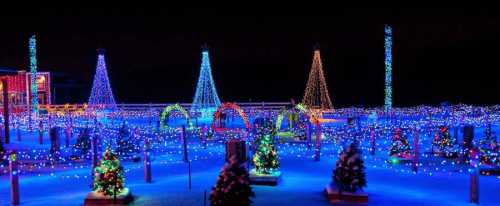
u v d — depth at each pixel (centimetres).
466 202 1235
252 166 1555
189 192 1291
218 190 944
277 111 3441
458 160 1883
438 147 2050
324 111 3556
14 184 1216
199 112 3616
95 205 1162
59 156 2011
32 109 3838
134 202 1184
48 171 1727
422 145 2297
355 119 3122
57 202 1227
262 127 1875
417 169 1689
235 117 3619
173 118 3744
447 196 1300
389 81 3416
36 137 2777
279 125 2525
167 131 2877
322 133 2509
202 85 3731
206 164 1866
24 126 3180
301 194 1270
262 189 1345
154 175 1625
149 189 1349
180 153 2164
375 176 1589
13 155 1226
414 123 2902
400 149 1930
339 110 3653
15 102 4050
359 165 1195
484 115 3259
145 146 1488
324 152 2141
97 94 3734
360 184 1200
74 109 3822
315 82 3669
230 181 939
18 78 4091
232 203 933
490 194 1315
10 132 2958
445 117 3284
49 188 1429
